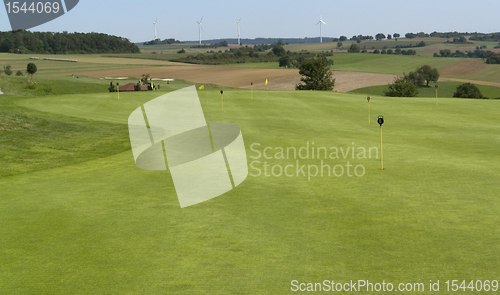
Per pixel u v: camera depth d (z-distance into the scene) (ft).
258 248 24.36
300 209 31.68
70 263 22.65
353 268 21.62
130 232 27.20
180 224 28.63
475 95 326.65
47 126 80.59
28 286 20.08
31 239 26.21
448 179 40.06
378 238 25.63
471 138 69.05
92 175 45.55
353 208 31.73
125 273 21.38
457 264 21.85
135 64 543.80
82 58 626.23
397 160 49.90
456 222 28.19
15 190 39.24
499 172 42.57
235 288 19.71
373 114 103.50
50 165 52.75
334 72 445.37
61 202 34.55
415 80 378.53
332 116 99.96
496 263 21.88
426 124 87.76
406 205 32.19
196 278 20.76
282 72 438.40
